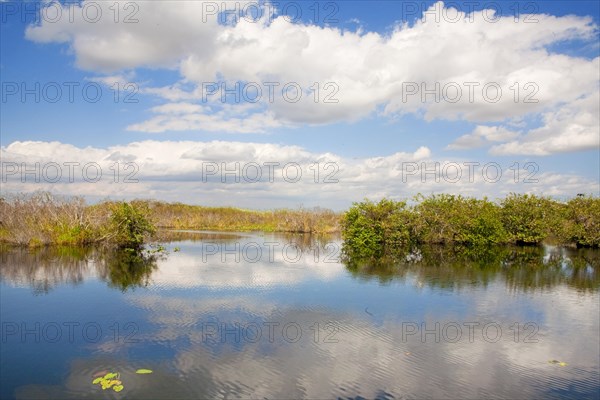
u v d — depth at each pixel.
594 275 16.84
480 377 7.68
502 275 16.77
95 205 25.11
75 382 7.26
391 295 13.39
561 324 10.62
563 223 26.73
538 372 7.91
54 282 14.56
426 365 8.16
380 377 7.63
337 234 36.75
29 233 21.66
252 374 7.66
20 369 7.75
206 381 7.36
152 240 26.78
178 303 12.16
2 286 13.91
